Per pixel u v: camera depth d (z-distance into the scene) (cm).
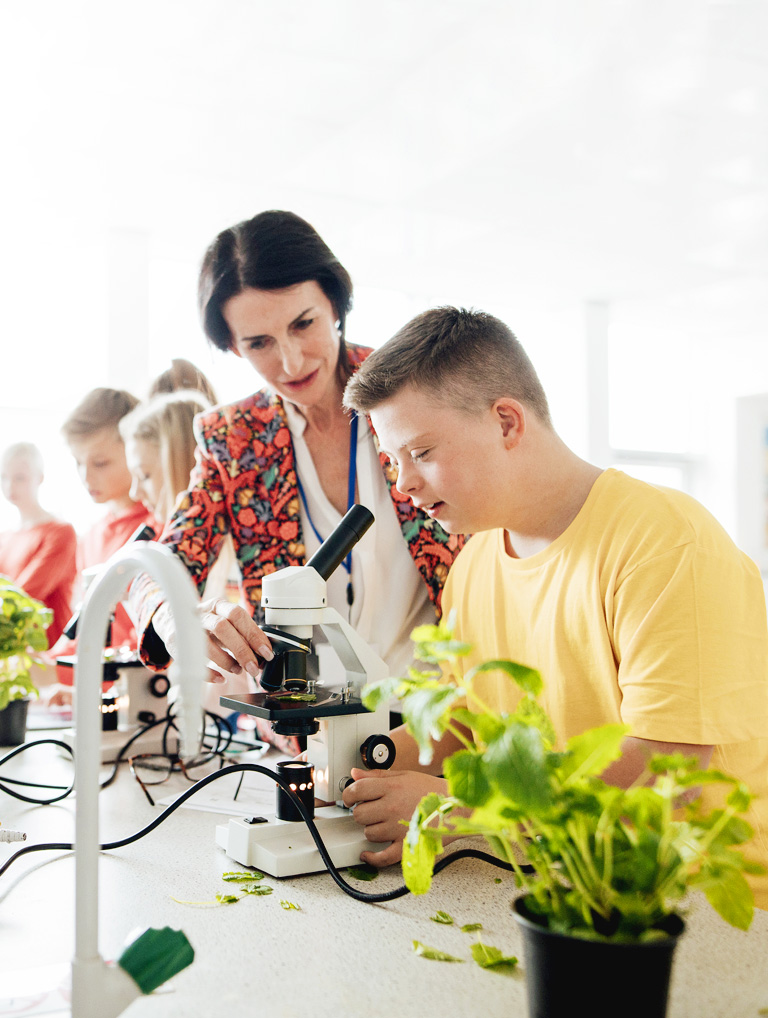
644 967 46
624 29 280
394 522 147
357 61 298
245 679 148
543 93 320
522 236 466
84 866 54
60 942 68
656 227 453
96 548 298
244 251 135
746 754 93
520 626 106
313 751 99
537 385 101
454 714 51
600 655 94
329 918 73
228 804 109
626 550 91
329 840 87
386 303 570
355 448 147
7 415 444
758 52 296
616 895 48
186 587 51
